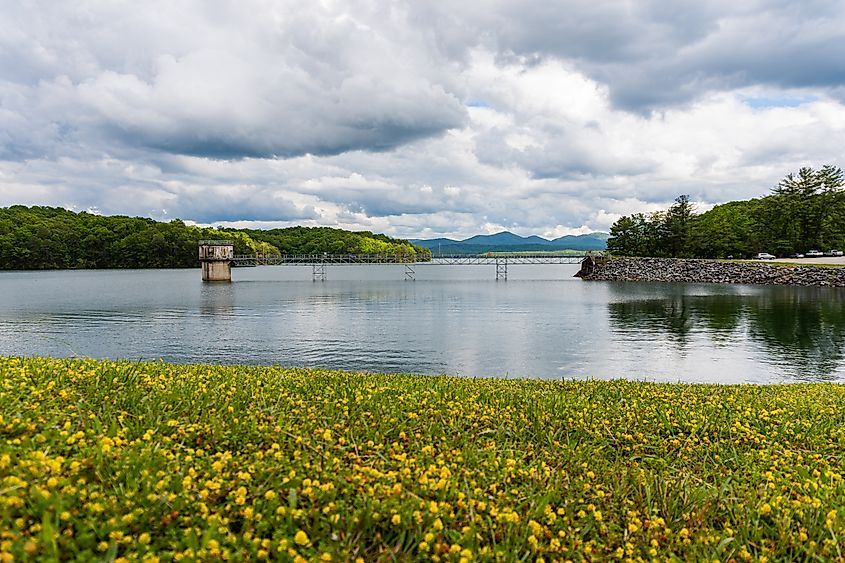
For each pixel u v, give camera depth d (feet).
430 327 165.27
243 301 253.24
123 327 164.76
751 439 25.53
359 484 14.84
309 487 13.71
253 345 133.59
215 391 25.26
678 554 14.52
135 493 12.37
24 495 11.23
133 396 22.03
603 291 309.63
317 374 38.68
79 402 19.97
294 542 11.87
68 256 563.48
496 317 190.49
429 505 13.69
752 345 132.98
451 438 21.90
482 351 125.18
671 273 392.88
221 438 18.11
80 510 11.56
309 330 159.12
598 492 17.16
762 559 13.60
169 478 13.26
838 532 14.94
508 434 23.39
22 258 539.29
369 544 12.70
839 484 18.80
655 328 161.79
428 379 40.40
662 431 26.30
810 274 316.60
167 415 20.03
